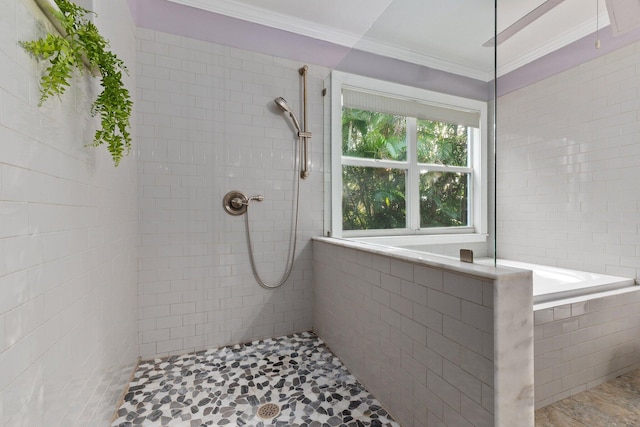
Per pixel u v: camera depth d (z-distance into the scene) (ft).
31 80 2.26
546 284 7.38
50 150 2.55
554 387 4.91
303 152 7.37
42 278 2.40
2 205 1.92
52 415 2.54
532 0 6.50
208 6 6.48
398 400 4.32
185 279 6.40
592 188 7.20
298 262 7.41
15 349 2.04
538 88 8.30
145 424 4.26
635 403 4.88
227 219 6.71
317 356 6.27
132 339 5.56
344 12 6.95
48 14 2.48
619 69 6.68
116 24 4.63
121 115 3.28
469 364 3.20
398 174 5.48
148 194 6.07
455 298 3.38
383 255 4.65
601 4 6.56
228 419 4.36
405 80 5.51
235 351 6.50
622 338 5.61
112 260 4.33
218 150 6.61
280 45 7.14
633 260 6.47
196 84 6.41
